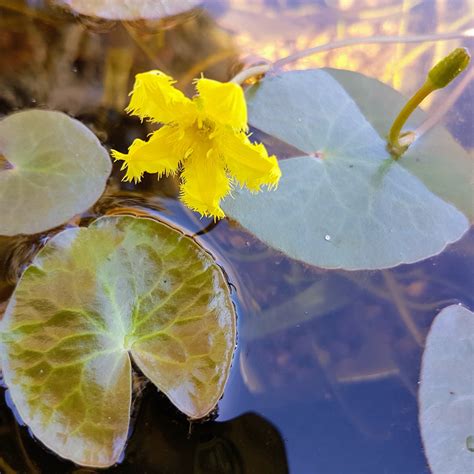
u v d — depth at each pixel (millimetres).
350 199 353
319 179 354
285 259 347
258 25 385
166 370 326
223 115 317
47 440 317
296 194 351
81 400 321
